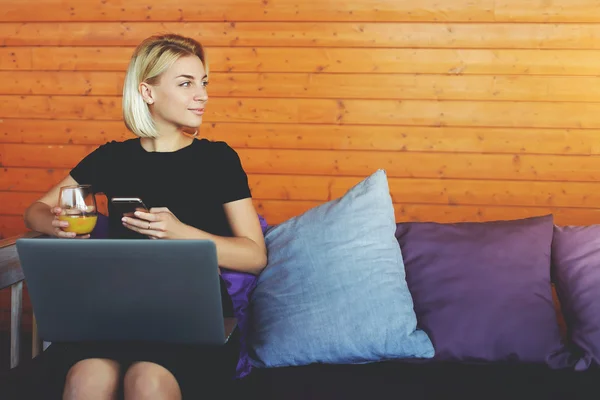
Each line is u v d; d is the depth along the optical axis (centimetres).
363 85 294
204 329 140
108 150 194
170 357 150
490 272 179
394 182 298
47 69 305
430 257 184
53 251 134
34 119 309
